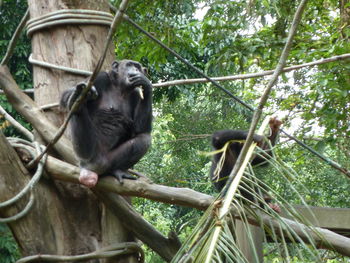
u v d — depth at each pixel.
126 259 5.89
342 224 7.60
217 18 9.62
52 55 6.15
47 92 6.12
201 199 5.14
